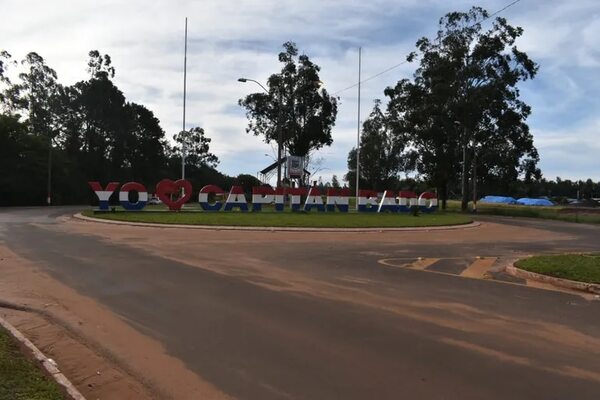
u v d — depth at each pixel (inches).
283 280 450.0
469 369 233.9
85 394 205.5
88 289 395.2
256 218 1210.6
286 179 2650.1
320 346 264.7
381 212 1727.4
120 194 1412.4
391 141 3425.2
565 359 250.2
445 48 2276.1
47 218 1262.3
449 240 921.5
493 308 358.9
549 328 307.7
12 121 2755.9
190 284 421.1
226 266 522.6
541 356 254.1
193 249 663.8
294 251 671.8
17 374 203.6
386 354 253.3
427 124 2313.0
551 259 550.3
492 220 1692.9
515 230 1252.5
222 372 228.4
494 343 274.4
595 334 296.4
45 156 2928.2
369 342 272.4
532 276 493.7
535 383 217.9
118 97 3661.4
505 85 2194.9
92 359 245.0
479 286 445.7
